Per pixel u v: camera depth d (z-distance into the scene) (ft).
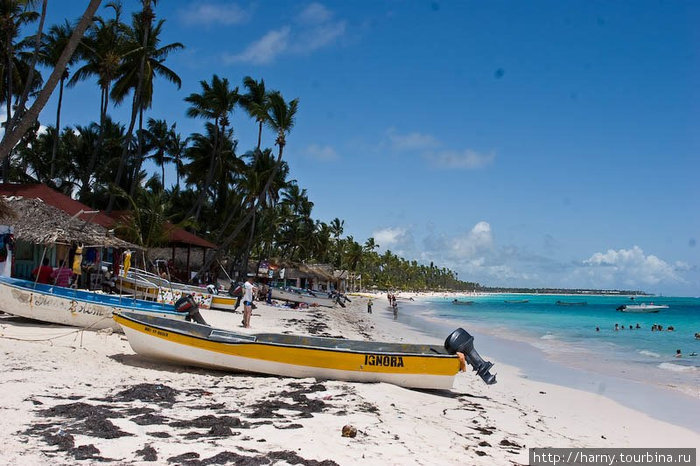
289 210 215.10
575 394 44.11
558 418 34.47
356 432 23.24
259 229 166.30
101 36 114.62
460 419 30.04
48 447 18.44
